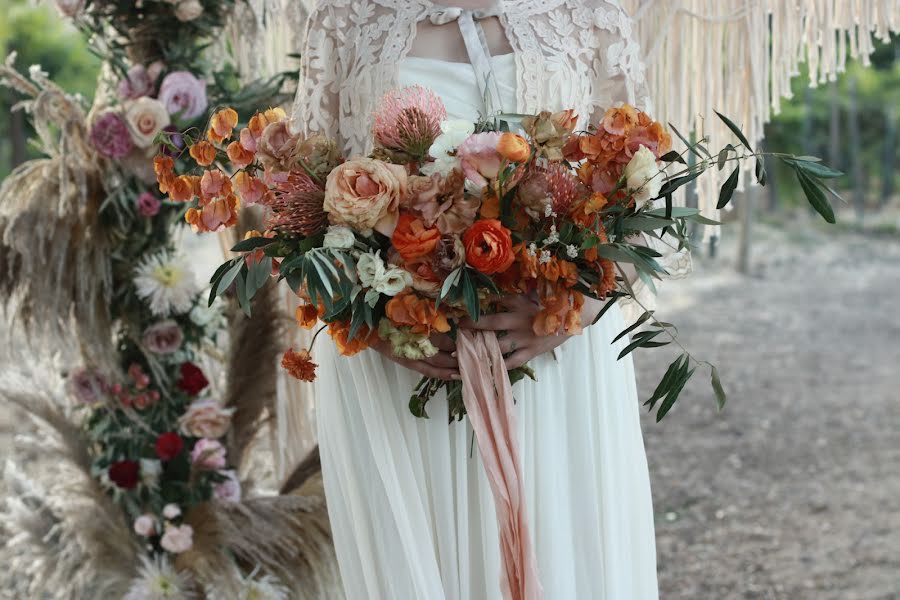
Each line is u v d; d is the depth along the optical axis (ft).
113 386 8.12
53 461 8.40
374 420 5.94
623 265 6.32
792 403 18.45
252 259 5.35
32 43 38.22
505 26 6.06
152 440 8.26
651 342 5.42
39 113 7.92
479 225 5.09
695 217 5.40
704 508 13.44
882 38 7.80
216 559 7.75
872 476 14.43
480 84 5.98
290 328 8.45
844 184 46.98
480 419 5.56
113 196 7.86
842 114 46.19
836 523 12.66
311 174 5.24
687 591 10.84
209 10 8.40
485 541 5.91
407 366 5.70
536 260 5.19
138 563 8.07
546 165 5.32
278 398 8.45
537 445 5.95
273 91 8.39
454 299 5.20
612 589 6.05
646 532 6.32
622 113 5.31
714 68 8.14
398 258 5.23
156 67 8.20
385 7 6.10
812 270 33.40
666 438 16.69
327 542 7.77
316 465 8.32
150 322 8.31
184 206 8.20
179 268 8.14
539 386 5.96
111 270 8.15
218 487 8.26
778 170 44.29
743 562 11.56
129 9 8.20
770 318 26.20
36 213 7.82
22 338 8.16
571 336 6.04
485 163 5.08
